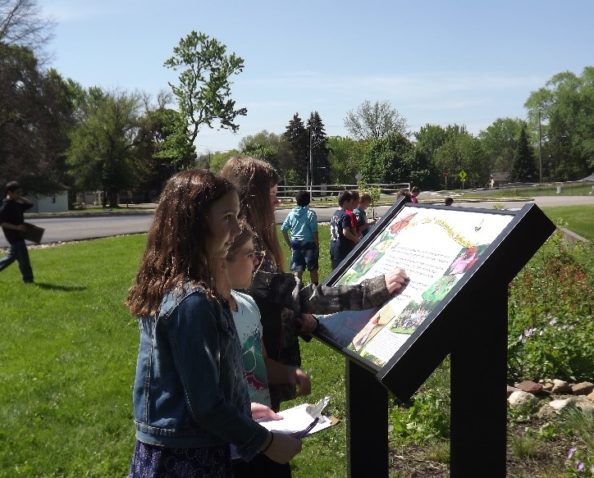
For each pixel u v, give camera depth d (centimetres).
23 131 4856
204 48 4666
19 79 4853
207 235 203
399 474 394
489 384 246
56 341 744
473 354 242
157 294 198
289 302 271
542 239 237
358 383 297
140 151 6481
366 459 302
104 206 6538
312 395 533
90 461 433
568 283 769
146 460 198
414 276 262
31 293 1055
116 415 509
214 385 189
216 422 189
